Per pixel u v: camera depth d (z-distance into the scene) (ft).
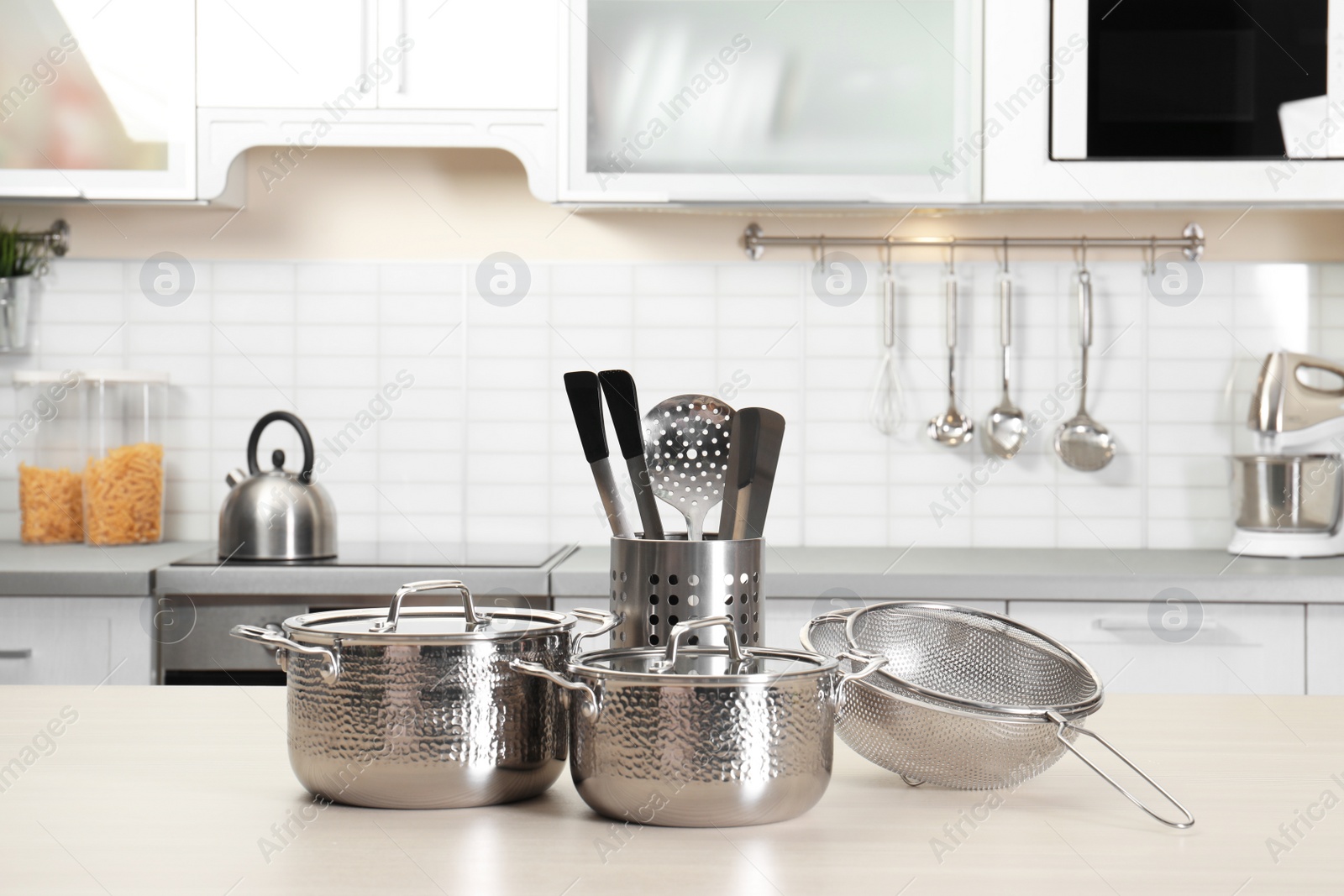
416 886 1.82
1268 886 1.86
